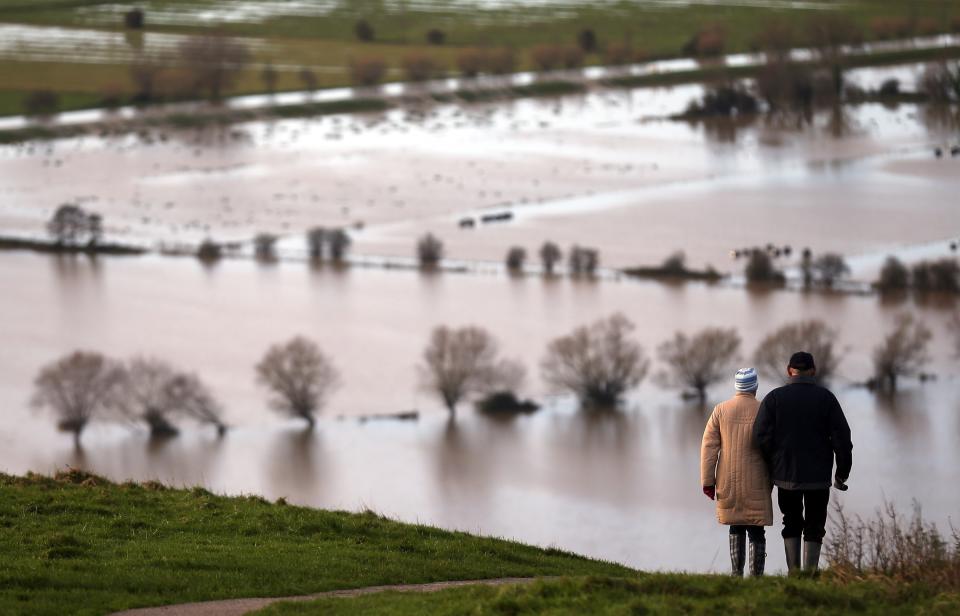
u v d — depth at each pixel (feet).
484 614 167.53
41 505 244.42
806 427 184.55
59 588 192.85
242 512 249.34
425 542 240.73
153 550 217.56
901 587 170.91
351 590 203.10
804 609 163.32
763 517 187.11
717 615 161.17
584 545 654.12
